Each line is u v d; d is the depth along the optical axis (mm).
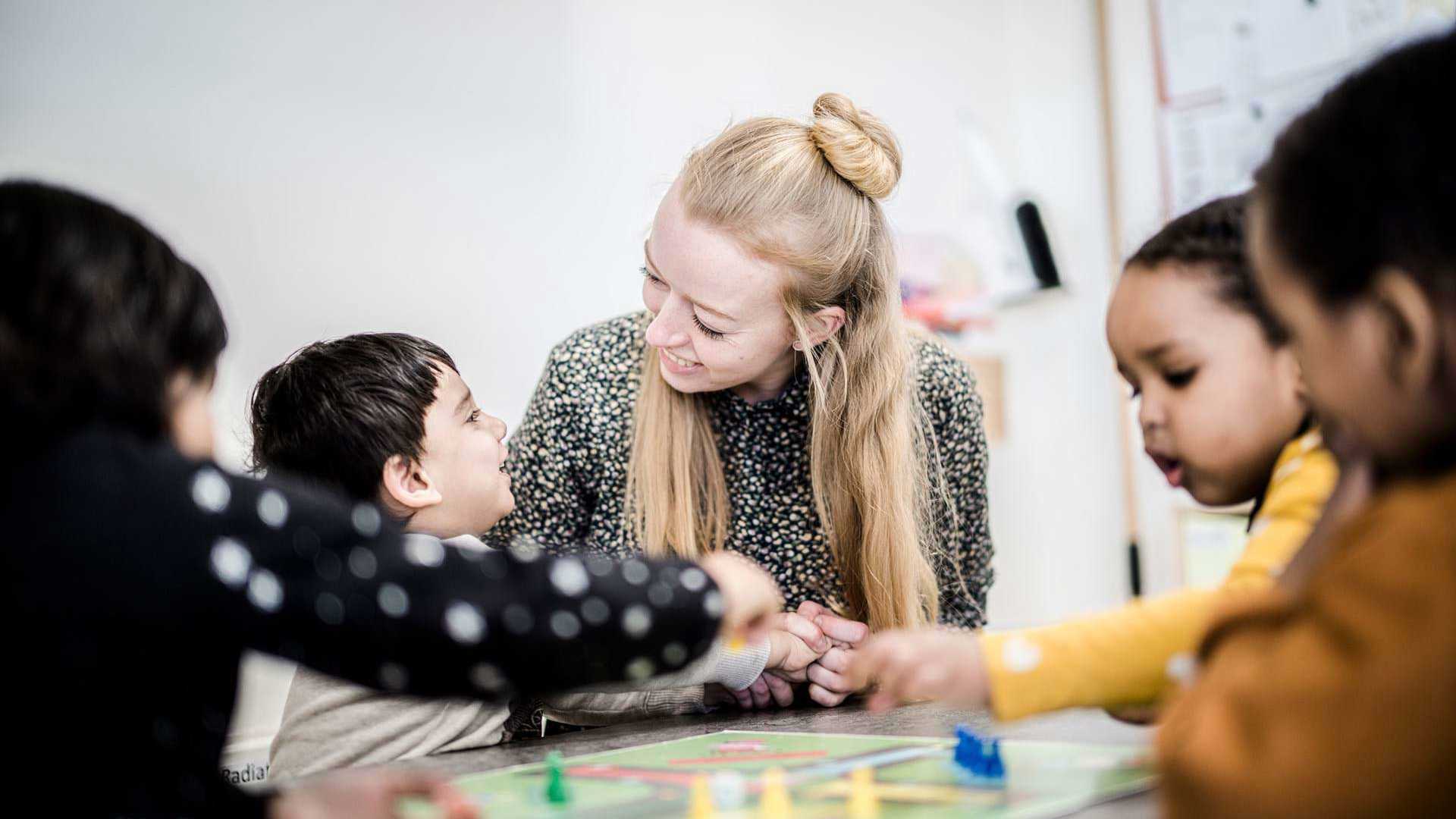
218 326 626
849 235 1125
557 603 580
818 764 761
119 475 529
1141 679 661
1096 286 2641
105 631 521
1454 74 450
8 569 512
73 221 573
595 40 2256
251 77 1839
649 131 2322
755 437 1250
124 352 558
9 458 524
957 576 1342
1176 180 2482
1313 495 654
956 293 2693
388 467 1126
